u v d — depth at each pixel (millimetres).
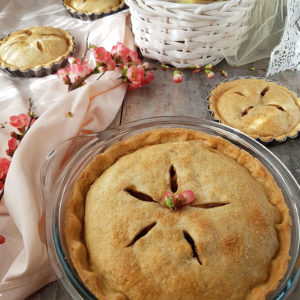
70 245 427
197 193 450
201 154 483
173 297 398
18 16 814
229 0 601
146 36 641
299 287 431
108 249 420
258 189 464
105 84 596
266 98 609
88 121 572
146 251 414
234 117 587
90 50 715
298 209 462
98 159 490
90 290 402
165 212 435
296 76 672
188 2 601
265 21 659
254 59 693
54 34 730
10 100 629
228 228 424
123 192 453
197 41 618
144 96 634
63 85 654
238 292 403
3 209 492
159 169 469
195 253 421
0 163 513
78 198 462
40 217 464
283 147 564
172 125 535
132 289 404
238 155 495
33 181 490
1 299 426
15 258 468
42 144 519
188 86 653
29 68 673
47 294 442
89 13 789
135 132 536
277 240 438
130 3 617
